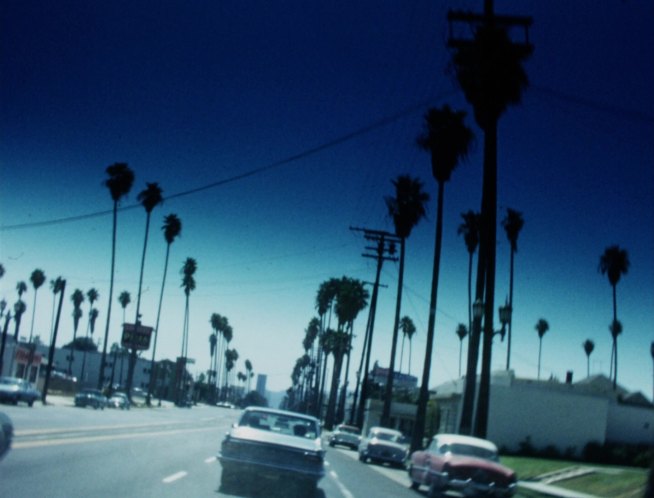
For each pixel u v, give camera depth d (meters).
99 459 16.73
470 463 18.28
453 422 53.25
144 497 11.86
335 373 91.00
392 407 75.81
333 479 21.38
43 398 53.47
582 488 25.61
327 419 88.81
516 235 66.38
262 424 16.09
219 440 31.81
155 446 23.06
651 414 44.53
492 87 25.67
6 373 82.38
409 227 48.16
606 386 59.09
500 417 43.06
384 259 53.44
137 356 165.88
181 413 76.12
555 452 42.41
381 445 33.69
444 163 36.97
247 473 15.26
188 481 14.97
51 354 55.16
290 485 16.31
